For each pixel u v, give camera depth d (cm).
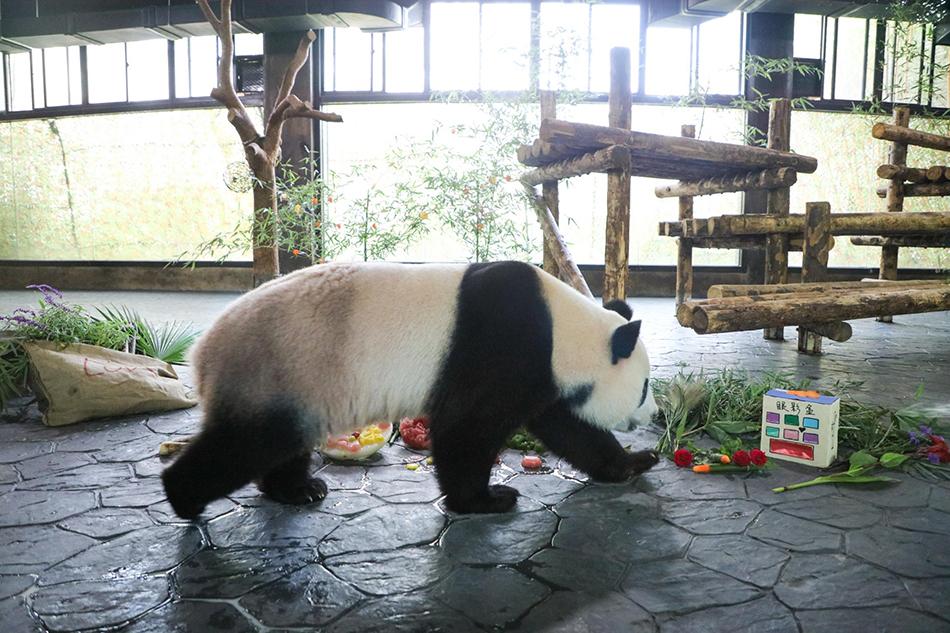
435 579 237
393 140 1059
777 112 668
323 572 241
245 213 1133
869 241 832
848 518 282
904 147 766
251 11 941
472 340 265
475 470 281
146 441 379
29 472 334
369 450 351
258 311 261
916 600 221
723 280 1069
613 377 301
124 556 251
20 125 1170
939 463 339
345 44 1047
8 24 1026
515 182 635
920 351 644
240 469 257
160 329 672
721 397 417
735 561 248
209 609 218
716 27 1016
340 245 607
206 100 1089
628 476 324
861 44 1038
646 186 1109
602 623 210
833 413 339
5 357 449
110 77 1130
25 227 1209
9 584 232
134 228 1175
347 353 256
